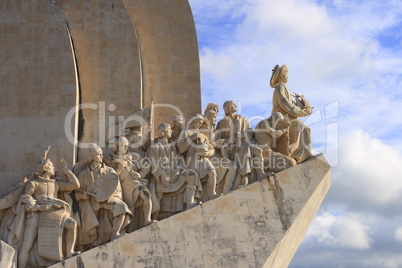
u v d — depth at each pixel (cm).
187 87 2131
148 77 2134
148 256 1664
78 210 1733
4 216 1705
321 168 1828
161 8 2203
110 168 1770
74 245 1684
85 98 1936
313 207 1842
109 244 1661
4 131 1834
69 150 1828
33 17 1923
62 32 1919
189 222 1711
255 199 1761
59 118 1853
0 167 1806
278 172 1805
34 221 1678
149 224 1719
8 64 1888
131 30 1998
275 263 1766
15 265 1644
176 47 2167
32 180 1725
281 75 1989
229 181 1811
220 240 1703
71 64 1897
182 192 1789
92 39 1988
